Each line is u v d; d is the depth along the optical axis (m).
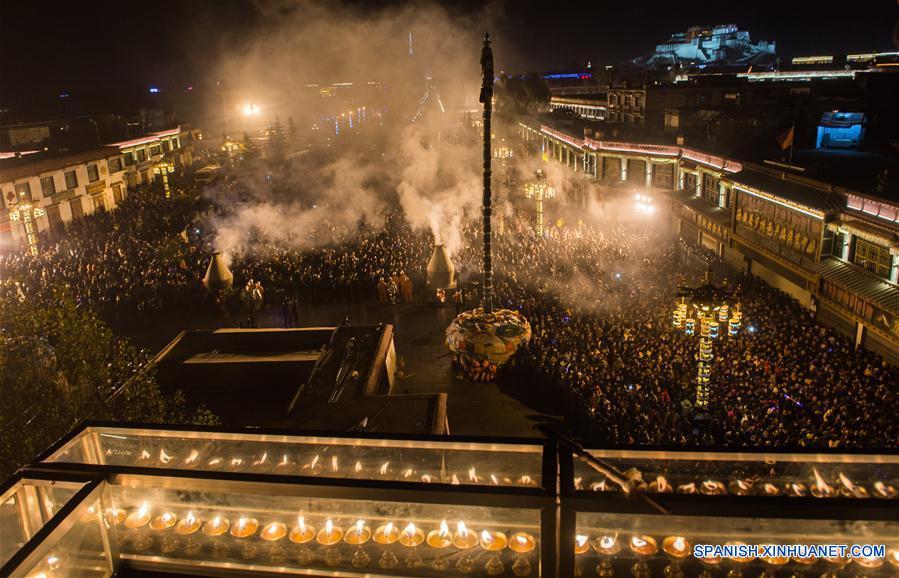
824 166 32.00
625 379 23.89
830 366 22.03
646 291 32.59
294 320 35.00
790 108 42.97
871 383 20.97
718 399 21.69
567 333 27.94
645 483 5.25
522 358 27.81
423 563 5.41
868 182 28.73
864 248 26.34
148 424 6.36
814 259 28.84
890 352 24.39
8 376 13.47
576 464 5.50
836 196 27.69
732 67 115.00
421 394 23.02
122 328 35.44
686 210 44.62
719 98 59.97
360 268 41.25
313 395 24.00
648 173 49.75
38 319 14.14
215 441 6.29
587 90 111.06
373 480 5.14
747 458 5.41
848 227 26.56
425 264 43.22
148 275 38.28
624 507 4.65
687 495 4.66
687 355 24.50
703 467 5.43
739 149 41.81
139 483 5.42
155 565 5.64
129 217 55.12
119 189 63.28
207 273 31.08
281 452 6.12
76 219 54.72
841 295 27.30
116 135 77.00
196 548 5.72
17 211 40.91
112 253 41.84
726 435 19.62
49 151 59.31
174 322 36.28
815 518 4.56
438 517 5.55
